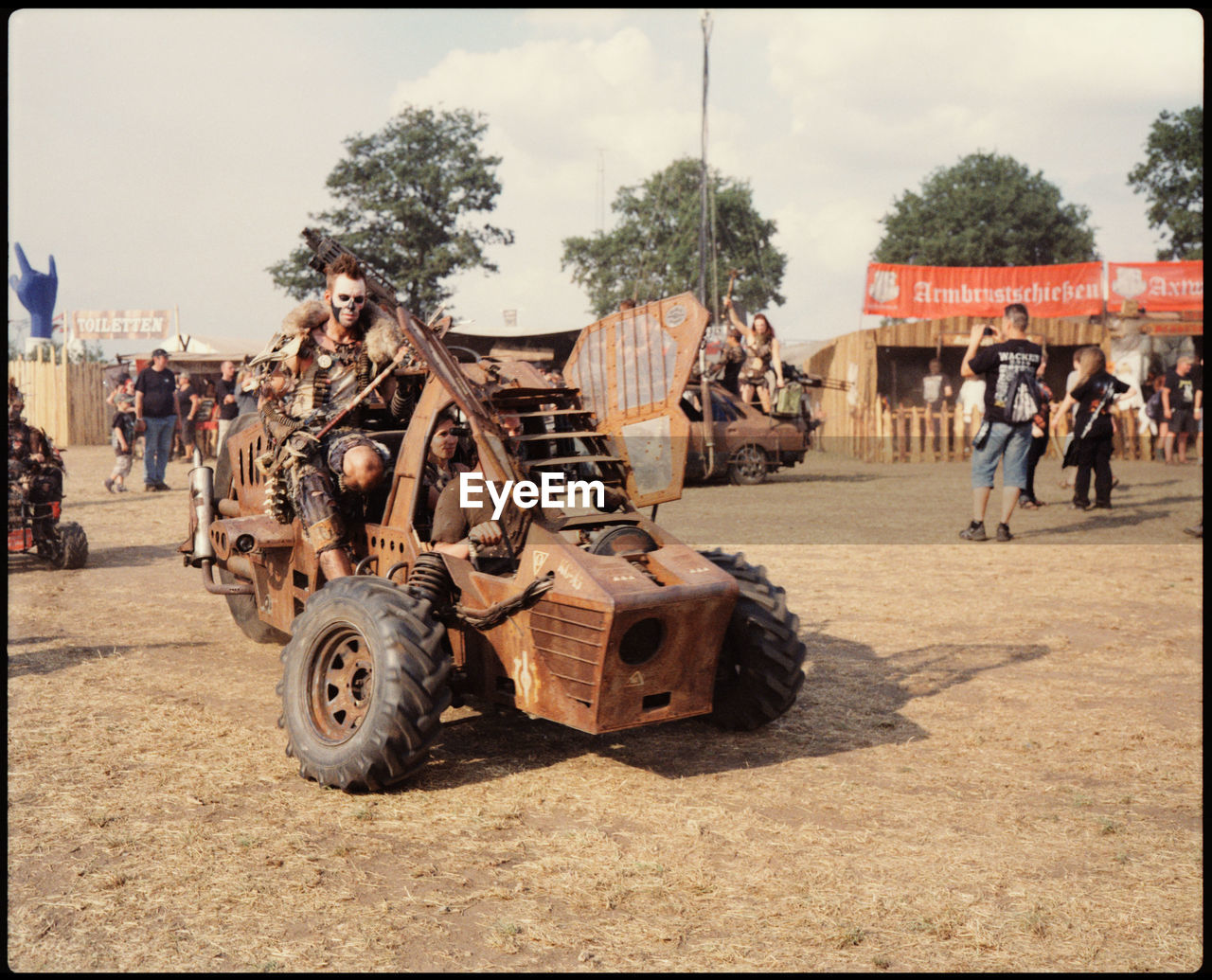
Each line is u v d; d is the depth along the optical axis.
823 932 2.99
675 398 4.68
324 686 4.21
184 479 18.55
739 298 81.38
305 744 4.09
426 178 57.34
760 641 4.60
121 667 5.85
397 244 57.59
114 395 21.94
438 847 3.53
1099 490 13.79
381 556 4.62
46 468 9.02
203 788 4.03
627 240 84.12
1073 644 6.68
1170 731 4.93
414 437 4.55
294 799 3.93
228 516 6.21
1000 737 4.84
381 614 3.95
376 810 3.84
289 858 3.42
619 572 3.91
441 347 4.51
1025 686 5.73
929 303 29.00
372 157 58.88
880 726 4.98
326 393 4.91
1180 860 3.52
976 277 29.03
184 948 2.83
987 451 10.90
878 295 28.95
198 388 24.45
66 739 4.58
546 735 4.79
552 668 3.97
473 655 4.27
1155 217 73.25
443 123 59.31
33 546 9.67
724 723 4.83
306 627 4.21
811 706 5.30
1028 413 10.79
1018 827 3.80
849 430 28.06
